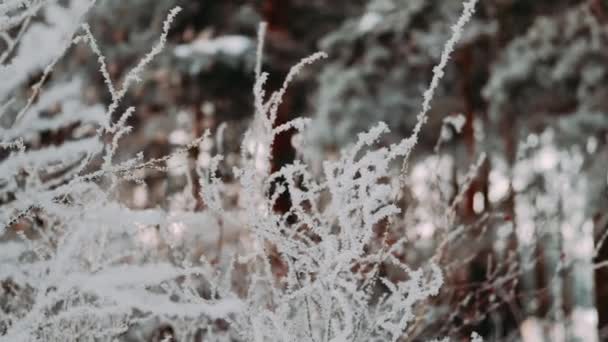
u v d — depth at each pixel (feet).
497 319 12.03
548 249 11.21
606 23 33.78
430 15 36.32
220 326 8.62
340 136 37.81
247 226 6.15
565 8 34.73
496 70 36.68
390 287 6.48
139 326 8.31
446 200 8.91
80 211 4.90
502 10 35.19
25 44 4.46
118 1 34.91
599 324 19.81
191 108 39.68
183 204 8.71
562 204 12.58
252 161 6.09
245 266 8.87
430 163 9.52
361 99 38.45
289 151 34.17
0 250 4.61
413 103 38.96
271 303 6.67
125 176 5.71
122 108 36.60
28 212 5.27
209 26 41.19
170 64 37.06
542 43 35.63
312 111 43.57
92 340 6.17
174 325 8.05
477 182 24.21
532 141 11.59
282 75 40.47
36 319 4.44
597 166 31.86
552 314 13.67
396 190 6.15
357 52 39.19
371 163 5.87
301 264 6.20
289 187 6.19
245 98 39.42
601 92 34.42
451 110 39.68
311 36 46.26
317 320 6.49
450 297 9.56
